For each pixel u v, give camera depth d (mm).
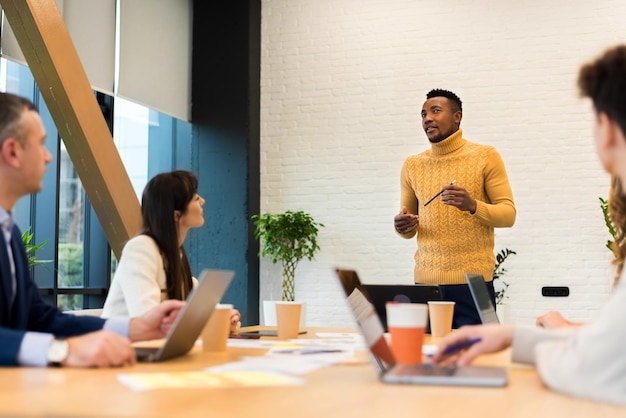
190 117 5961
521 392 897
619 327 849
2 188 1384
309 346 1616
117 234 3691
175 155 5984
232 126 5824
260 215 5945
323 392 881
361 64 5852
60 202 4766
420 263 3174
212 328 1448
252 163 5840
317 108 5926
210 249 5762
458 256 3064
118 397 805
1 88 4262
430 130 3234
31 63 3404
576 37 5418
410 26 5754
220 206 5777
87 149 3533
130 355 1149
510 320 5340
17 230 1461
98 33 4914
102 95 5152
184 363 1216
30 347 1112
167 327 1496
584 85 1028
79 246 5000
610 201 1570
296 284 5844
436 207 3156
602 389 838
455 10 5664
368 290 2262
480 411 752
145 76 5406
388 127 5754
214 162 5836
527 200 5395
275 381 979
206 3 6016
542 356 955
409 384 958
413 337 1228
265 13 6117
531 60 5480
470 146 3250
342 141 5848
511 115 5473
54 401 770
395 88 5758
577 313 5258
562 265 5305
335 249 5789
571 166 5352
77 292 4887
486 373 988
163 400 789
